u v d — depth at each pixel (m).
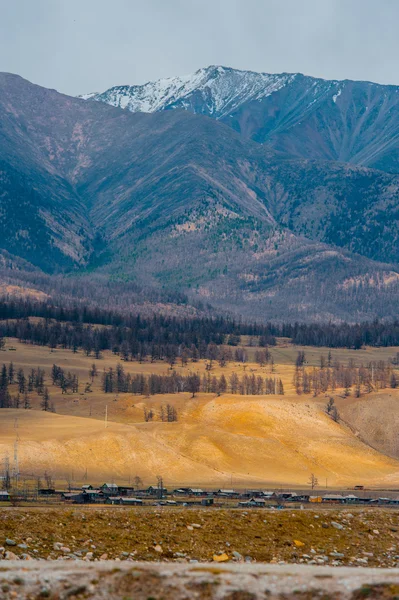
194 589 86.31
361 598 84.38
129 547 137.88
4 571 91.69
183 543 142.88
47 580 88.19
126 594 85.69
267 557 137.25
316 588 86.12
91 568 92.94
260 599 84.38
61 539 139.38
